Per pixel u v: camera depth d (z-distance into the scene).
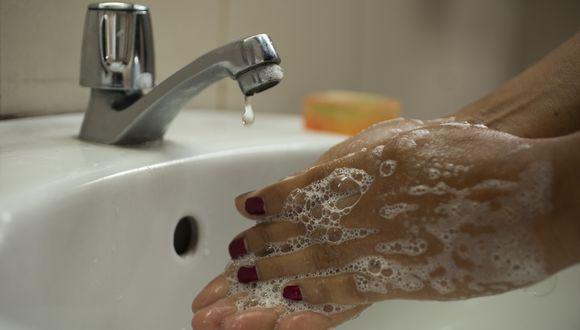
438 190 0.59
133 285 0.67
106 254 0.64
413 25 1.27
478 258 0.58
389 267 0.61
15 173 0.61
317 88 1.08
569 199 0.56
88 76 0.70
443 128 0.61
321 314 0.63
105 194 0.64
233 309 0.65
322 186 0.64
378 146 0.63
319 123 0.89
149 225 0.68
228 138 0.79
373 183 0.62
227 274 0.67
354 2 1.12
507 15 1.55
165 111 0.71
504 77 1.59
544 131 0.72
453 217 0.59
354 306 0.65
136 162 0.67
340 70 1.12
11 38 0.74
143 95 0.72
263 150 0.77
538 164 0.57
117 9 0.69
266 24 0.98
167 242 0.70
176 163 0.70
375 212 0.61
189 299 0.72
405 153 0.61
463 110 0.75
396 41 1.24
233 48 0.64
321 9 1.07
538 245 0.57
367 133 0.72
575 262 0.57
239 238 0.67
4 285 0.53
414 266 0.60
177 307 0.71
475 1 1.44
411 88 1.30
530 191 0.57
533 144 0.58
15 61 0.75
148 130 0.72
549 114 0.72
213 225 0.74
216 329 0.64
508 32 1.57
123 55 0.69
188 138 0.77
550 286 0.74
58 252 0.59
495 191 0.58
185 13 0.88
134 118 0.69
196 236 0.73
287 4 1.01
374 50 1.18
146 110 0.69
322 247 0.63
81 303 0.62
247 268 0.65
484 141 0.59
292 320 0.63
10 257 0.54
